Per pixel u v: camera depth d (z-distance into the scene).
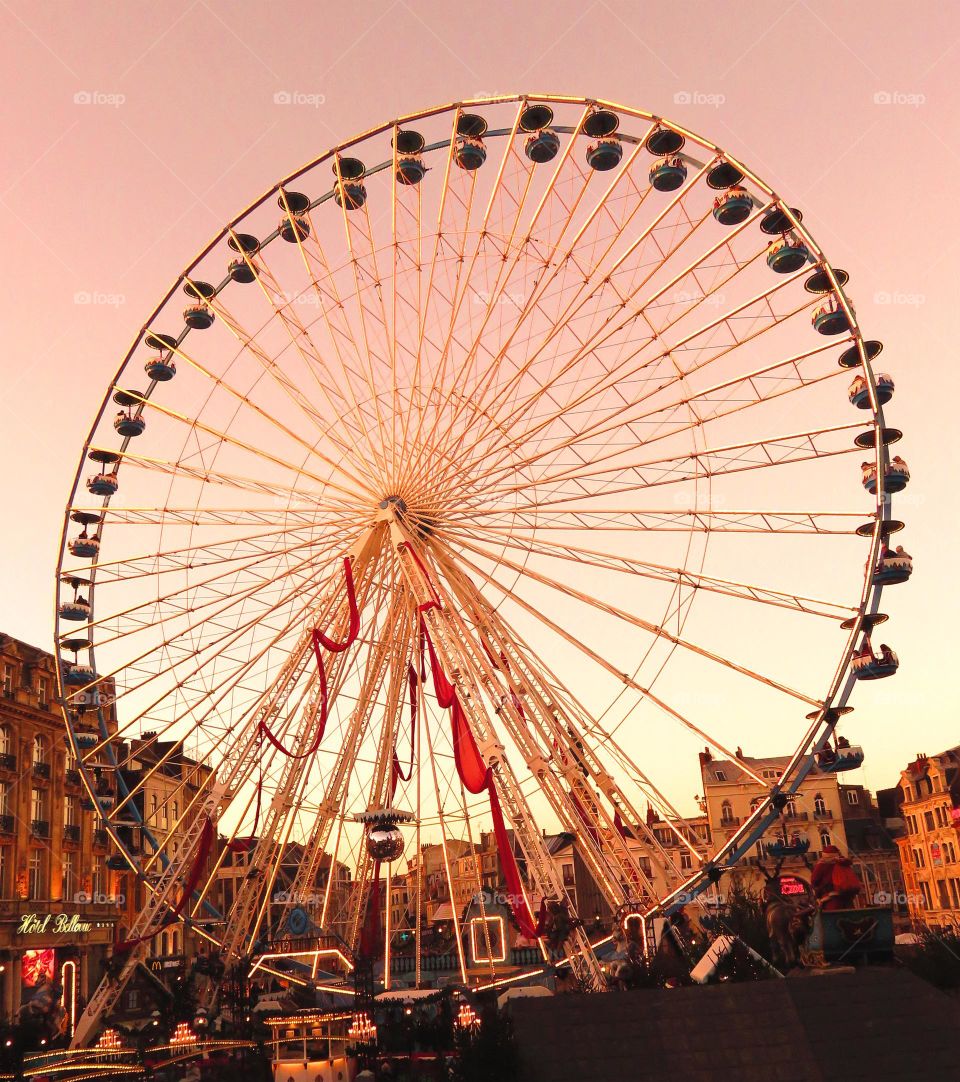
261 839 34.22
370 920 37.44
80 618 36.25
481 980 30.61
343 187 34.44
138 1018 39.59
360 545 33.91
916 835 77.06
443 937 41.03
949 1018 19.20
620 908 29.69
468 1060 19.44
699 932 34.16
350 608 32.03
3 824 48.34
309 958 33.59
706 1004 20.00
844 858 22.59
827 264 29.56
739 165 30.52
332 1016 22.36
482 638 32.75
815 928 21.95
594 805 30.89
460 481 33.47
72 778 55.91
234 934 33.88
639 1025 19.83
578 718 31.44
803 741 29.03
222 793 33.59
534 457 32.41
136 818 36.66
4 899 47.66
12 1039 27.69
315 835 35.53
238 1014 26.92
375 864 37.91
